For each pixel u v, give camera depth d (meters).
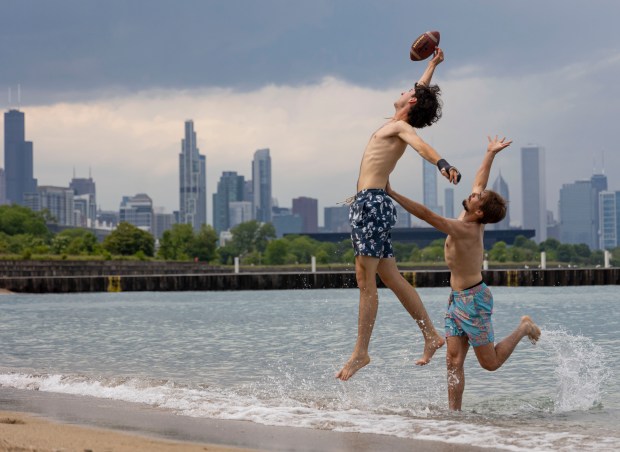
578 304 24.61
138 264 80.12
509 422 6.68
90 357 11.66
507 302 26.02
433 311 21.59
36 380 9.04
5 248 105.81
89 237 111.69
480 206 7.20
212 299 31.27
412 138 6.96
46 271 58.81
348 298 30.83
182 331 16.16
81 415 7.00
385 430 6.24
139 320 19.67
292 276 39.31
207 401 7.66
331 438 5.95
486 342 7.20
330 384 8.84
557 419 6.83
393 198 7.28
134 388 8.47
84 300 31.80
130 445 5.54
